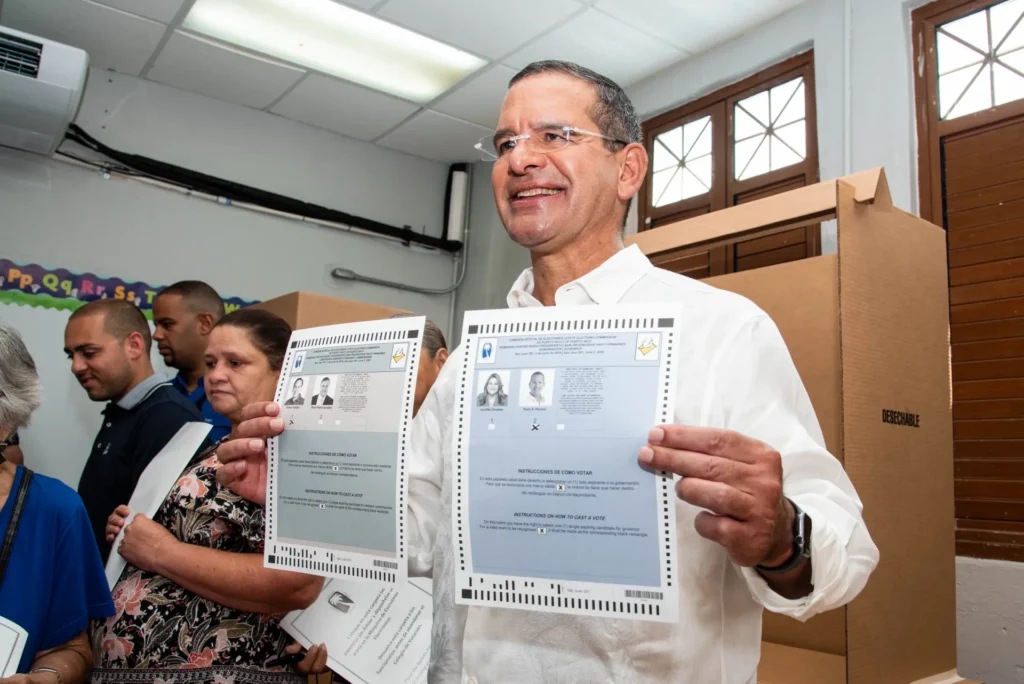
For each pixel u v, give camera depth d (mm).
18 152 3209
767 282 1519
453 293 4484
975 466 2143
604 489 645
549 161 888
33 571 1098
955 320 2248
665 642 702
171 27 3111
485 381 712
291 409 865
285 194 3908
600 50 3182
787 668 1352
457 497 696
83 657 1160
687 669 702
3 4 2938
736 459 600
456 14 2947
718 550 740
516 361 707
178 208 3594
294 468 845
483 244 4340
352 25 3066
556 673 730
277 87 3613
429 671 849
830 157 2654
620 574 633
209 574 1064
